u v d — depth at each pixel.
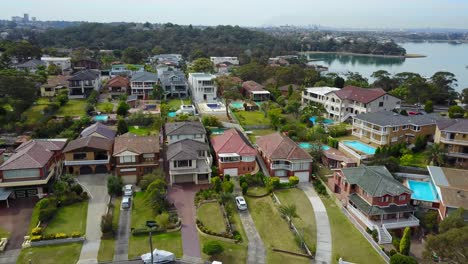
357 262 41.09
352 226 48.72
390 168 60.91
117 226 46.47
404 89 116.25
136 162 58.72
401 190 47.53
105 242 43.06
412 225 47.22
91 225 46.47
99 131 66.25
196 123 73.56
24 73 110.00
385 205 47.66
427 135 74.31
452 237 34.53
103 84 124.19
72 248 41.78
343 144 72.50
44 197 52.78
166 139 72.38
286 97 115.88
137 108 98.50
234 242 44.06
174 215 48.75
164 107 97.25
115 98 110.19
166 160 63.59
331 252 43.00
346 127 85.31
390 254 41.50
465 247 33.53
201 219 48.75
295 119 92.94
